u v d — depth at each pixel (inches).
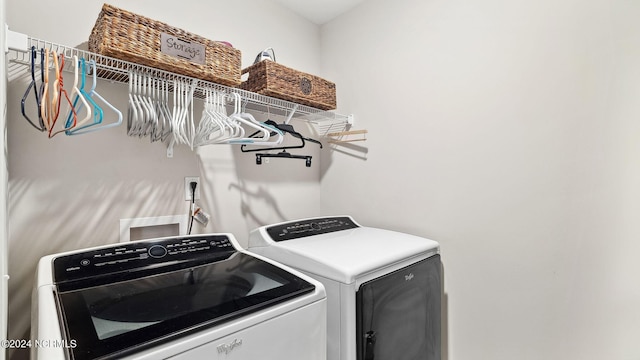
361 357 43.1
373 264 46.3
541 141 52.3
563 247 50.2
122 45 39.7
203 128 51.1
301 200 86.8
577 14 48.8
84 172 51.1
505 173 56.4
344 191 85.4
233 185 71.4
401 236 63.4
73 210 50.0
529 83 53.6
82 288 36.0
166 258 46.3
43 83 35.2
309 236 62.9
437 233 66.1
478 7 60.0
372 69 78.8
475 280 60.4
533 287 53.3
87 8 51.6
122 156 55.1
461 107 62.3
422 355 54.7
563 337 50.2
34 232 46.6
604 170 46.4
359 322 43.1
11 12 44.9
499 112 57.1
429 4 67.6
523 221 54.4
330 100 71.5
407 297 51.5
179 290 36.4
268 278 41.0
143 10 57.4
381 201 76.7
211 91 53.7
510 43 55.8
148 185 58.2
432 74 66.9
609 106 45.9
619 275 45.3
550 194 51.4
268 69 58.0
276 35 80.9
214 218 68.0
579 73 48.6
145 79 46.5
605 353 46.4
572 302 49.4
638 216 43.8
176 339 27.5
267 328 33.4
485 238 59.1
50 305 30.8
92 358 23.8
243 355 31.4
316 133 91.1
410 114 70.9
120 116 39.0
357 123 82.3
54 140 48.3
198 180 65.3
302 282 40.1
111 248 44.3
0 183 23.4
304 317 37.3
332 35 89.4
